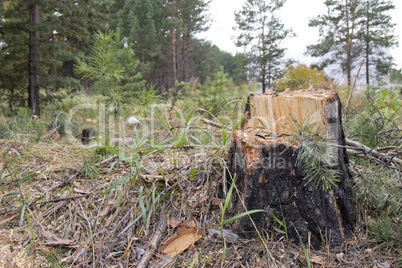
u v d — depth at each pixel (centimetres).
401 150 213
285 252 140
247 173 148
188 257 138
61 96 762
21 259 135
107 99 288
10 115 561
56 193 179
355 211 159
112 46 263
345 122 252
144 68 1519
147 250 138
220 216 157
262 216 147
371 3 1762
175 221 155
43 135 324
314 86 1520
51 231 152
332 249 143
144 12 1820
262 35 2005
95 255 137
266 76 2070
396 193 160
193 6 1950
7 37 697
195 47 2212
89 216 160
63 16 777
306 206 144
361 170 179
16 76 723
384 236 144
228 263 134
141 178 176
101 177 193
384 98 257
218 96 607
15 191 181
